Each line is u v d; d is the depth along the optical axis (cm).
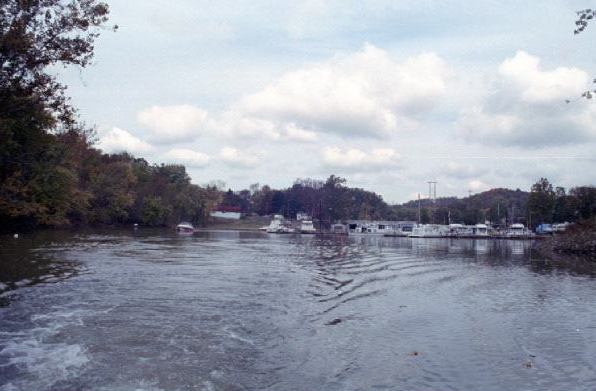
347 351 1530
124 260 4050
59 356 1335
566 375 1346
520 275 3700
